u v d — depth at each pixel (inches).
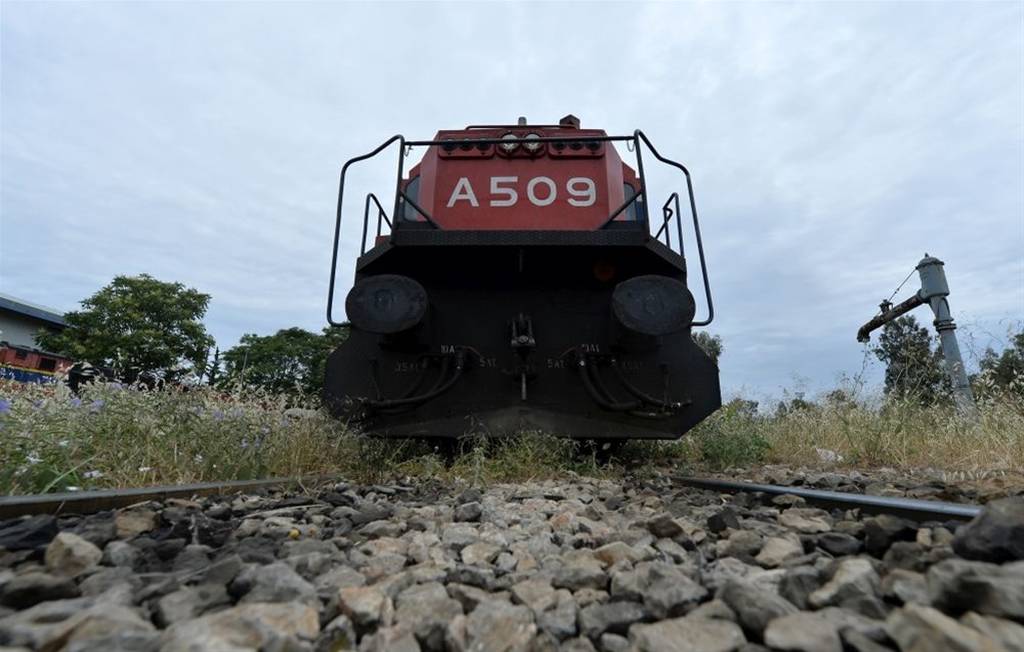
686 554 75.8
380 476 167.6
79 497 93.9
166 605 51.7
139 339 943.7
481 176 224.5
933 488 142.3
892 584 54.5
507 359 207.2
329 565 68.7
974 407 254.8
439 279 211.3
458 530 89.0
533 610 55.5
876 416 254.8
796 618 46.6
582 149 226.4
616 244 191.0
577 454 204.4
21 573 61.3
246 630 44.3
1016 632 41.3
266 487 134.0
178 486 116.6
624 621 52.0
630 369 205.6
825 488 155.9
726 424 270.4
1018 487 138.2
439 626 50.4
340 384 204.4
